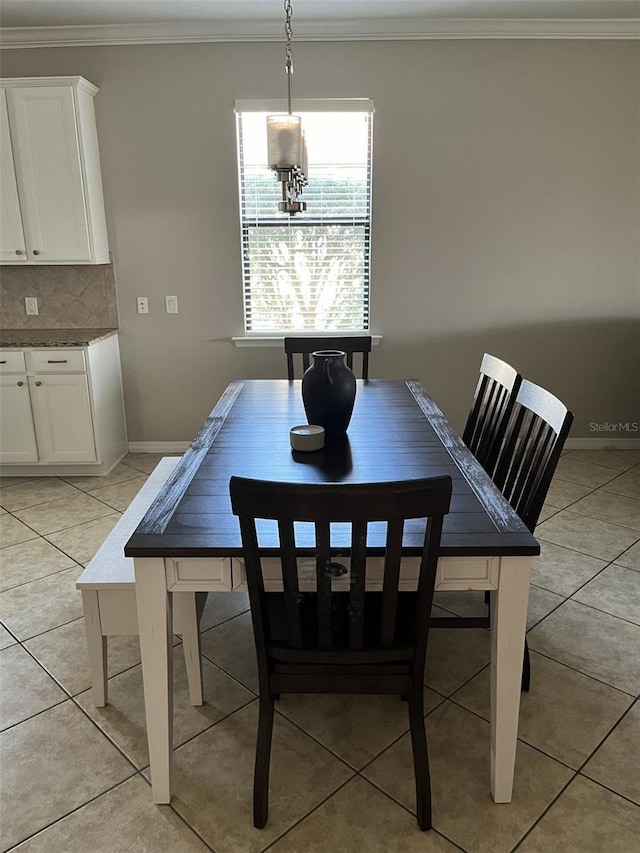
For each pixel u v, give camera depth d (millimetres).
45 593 2668
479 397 2650
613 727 1886
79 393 3836
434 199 4043
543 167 3992
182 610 1910
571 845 1510
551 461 1744
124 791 1686
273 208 4102
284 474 1862
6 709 1996
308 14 3580
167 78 3869
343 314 4273
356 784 1694
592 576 2746
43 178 3732
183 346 4301
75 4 3398
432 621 1793
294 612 1437
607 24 3719
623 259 4148
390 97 3879
